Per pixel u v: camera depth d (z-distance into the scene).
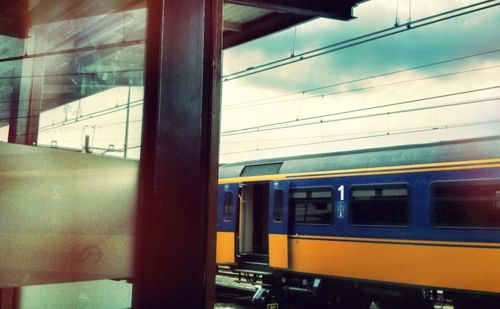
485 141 8.09
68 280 1.81
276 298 11.19
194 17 2.19
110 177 1.97
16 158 1.71
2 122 4.13
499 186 7.60
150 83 2.08
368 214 9.30
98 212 1.93
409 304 9.18
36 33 4.09
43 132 4.21
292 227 10.62
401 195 8.87
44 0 3.56
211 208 2.15
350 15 5.73
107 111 3.25
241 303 11.91
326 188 10.10
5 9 3.62
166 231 1.99
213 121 2.21
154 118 2.03
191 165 2.10
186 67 2.13
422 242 8.43
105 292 2.38
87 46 4.29
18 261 1.69
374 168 9.37
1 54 4.00
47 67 4.31
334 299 10.39
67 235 1.82
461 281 7.87
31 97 4.17
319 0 5.30
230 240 12.09
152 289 1.93
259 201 12.87
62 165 1.84
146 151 2.04
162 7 2.08
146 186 2.01
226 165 13.37
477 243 7.74
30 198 1.74
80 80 4.28
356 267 9.34
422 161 8.70
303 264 10.30
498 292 7.42
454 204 8.12
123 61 4.17
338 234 9.71
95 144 3.18
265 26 6.18
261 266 11.56
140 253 1.98
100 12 3.90
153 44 2.10
